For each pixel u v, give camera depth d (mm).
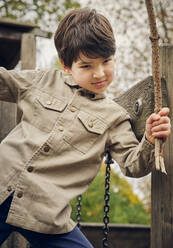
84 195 4602
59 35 1661
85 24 1579
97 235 3537
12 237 2488
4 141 1620
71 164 1527
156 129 1257
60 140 1548
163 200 1625
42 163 1506
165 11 5035
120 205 5070
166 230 1597
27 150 1529
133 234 3670
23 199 1453
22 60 2898
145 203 5453
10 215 1431
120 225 3658
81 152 1558
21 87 1661
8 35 2941
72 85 1692
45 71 1754
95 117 1617
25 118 1627
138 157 1420
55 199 1446
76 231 1523
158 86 1228
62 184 1500
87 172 1566
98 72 1502
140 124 1676
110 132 1633
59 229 1436
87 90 1670
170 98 1585
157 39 1163
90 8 1690
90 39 1516
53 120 1595
